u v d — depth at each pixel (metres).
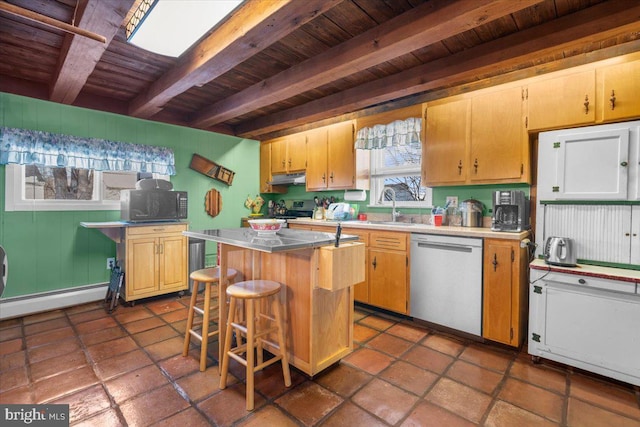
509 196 2.52
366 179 3.97
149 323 2.84
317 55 2.57
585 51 2.30
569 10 1.96
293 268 2.04
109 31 1.95
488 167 2.76
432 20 1.88
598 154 2.15
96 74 2.94
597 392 1.87
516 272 2.36
